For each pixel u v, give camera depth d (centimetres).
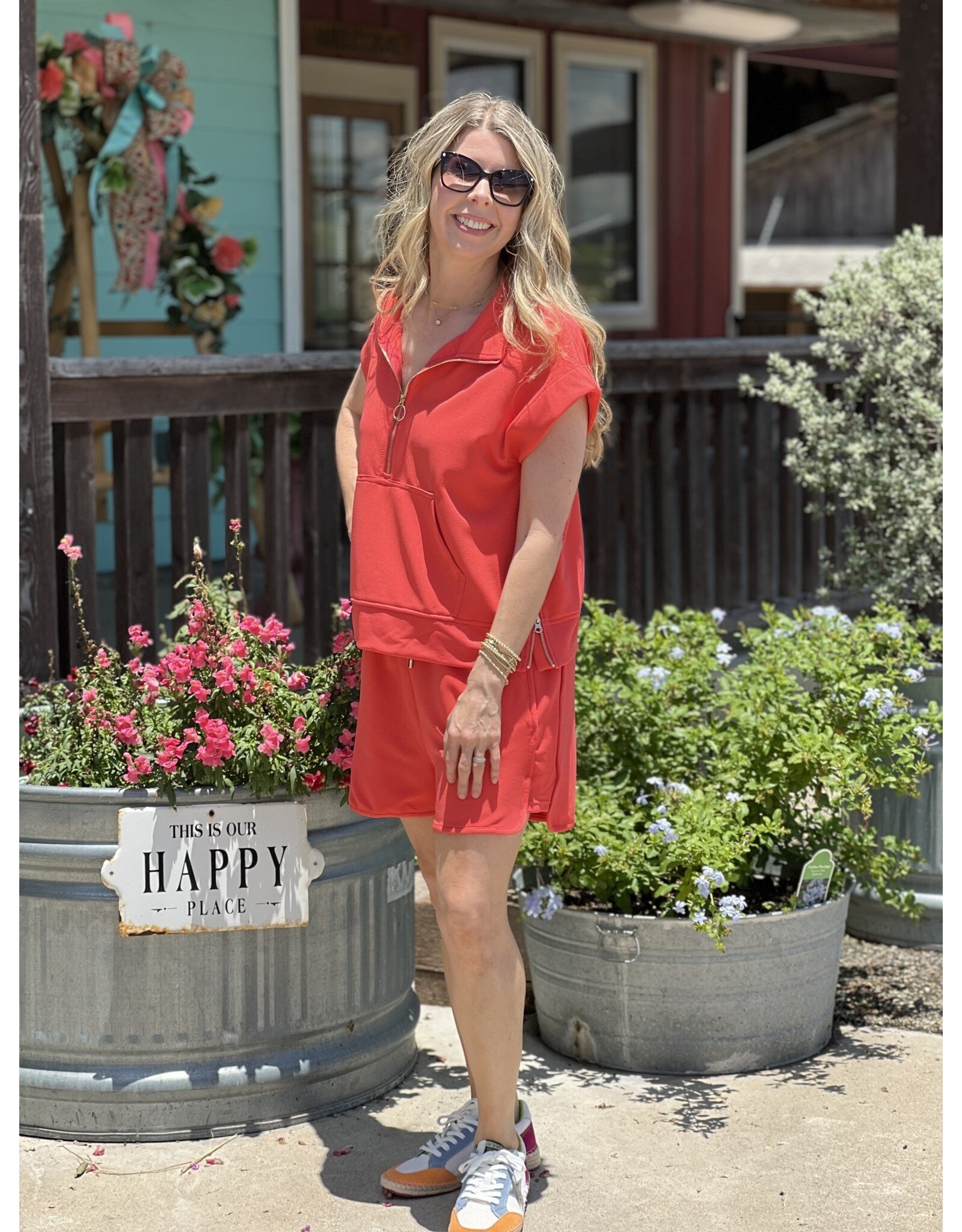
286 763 285
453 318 252
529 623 241
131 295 696
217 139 710
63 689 323
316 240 919
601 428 268
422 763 258
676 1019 312
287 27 721
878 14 950
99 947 283
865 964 385
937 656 407
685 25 966
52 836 284
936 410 413
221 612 317
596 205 1089
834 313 431
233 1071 288
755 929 307
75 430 394
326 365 443
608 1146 283
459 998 252
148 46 607
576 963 317
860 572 435
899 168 476
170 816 282
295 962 292
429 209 252
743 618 555
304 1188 268
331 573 462
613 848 313
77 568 397
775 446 577
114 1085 284
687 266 1163
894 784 344
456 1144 268
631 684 360
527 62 1019
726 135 1180
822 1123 291
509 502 247
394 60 939
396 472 251
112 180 605
